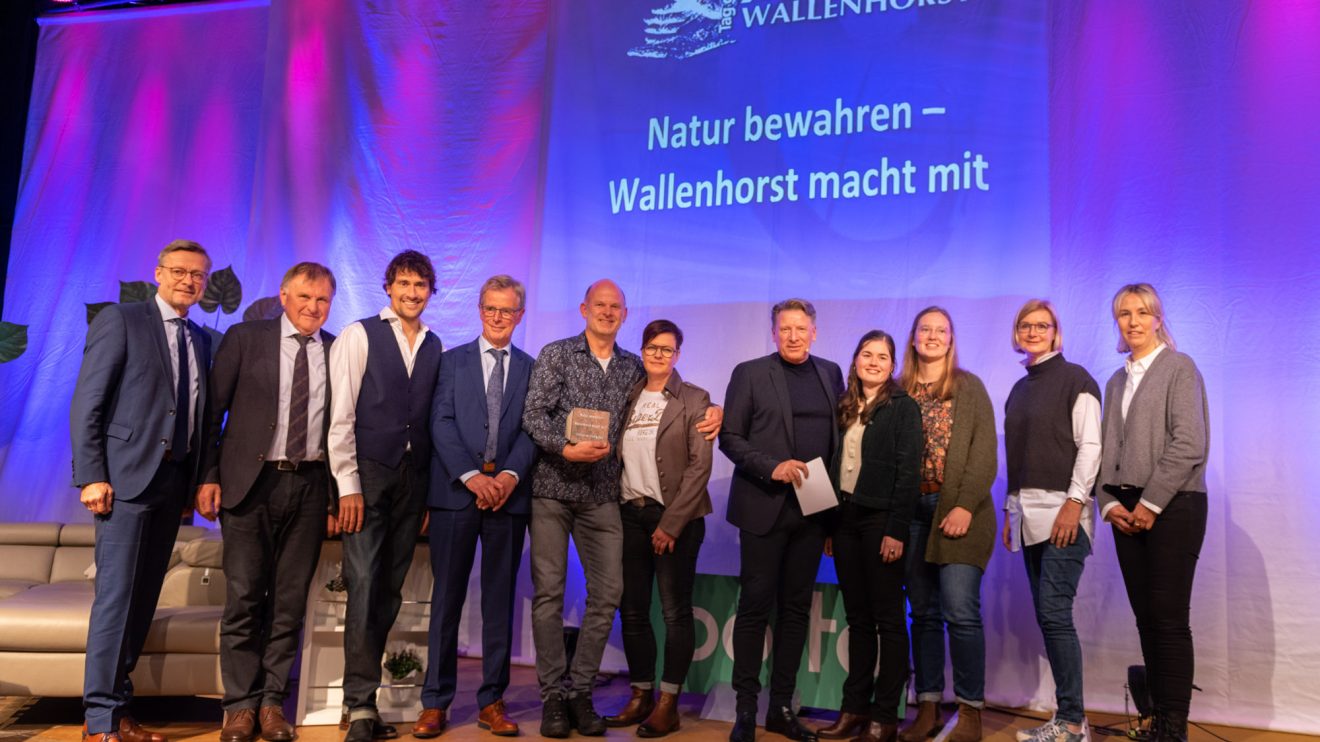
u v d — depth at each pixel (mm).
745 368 3365
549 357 3318
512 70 4789
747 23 4402
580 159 4555
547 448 3176
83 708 3381
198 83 5273
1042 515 3109
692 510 3252
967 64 4070
